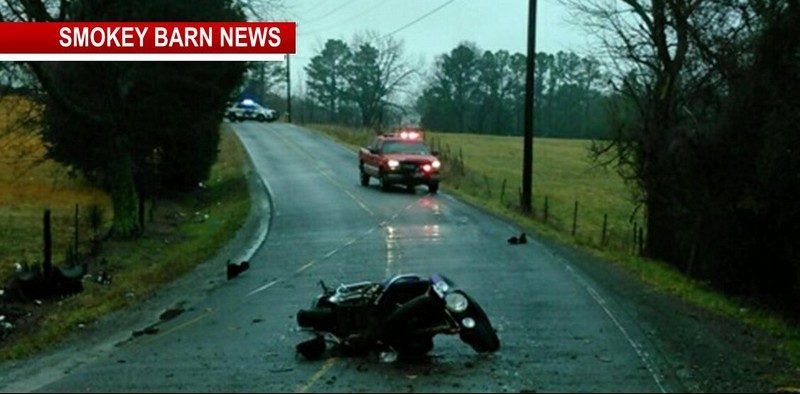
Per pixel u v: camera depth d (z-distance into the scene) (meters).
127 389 9.90
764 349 12.43
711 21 23.22
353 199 37.22
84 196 40.06
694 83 24.14
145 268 21.80
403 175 39.28
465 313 10.78
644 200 26.97
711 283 22.08
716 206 21.55
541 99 142.50
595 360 11.16
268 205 35.72
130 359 11.88
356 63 147.62
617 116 28.53
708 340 12.70
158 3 28.91
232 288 18.36
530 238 26.00
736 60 21.28
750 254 20.70
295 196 38.81
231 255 23.61
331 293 12.27
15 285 17.73
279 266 21.33
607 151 32.38
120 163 27.89
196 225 32.09
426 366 10.84
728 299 19.05
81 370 11.27
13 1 24.25
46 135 35.84
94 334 14.36
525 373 10.40
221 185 47.81
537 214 36.44
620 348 11.95
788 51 18.41
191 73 34.78
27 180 43.28
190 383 10.11
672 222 25.86
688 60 24.53
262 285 18.59
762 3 19.53
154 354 12.18
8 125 30.05
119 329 14.69
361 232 27.44
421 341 11.03
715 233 21.89
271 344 12.55
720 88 22.80
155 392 9.70
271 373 10.56
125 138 28.05
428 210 33.31
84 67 27.12
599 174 63.25
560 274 19.27
